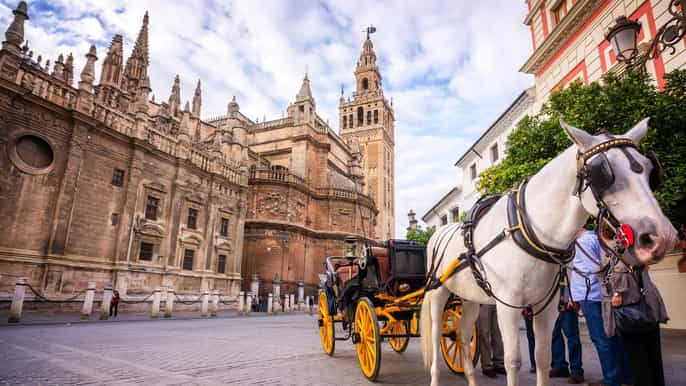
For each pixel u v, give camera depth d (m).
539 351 3.11
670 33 6.34
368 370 5.38
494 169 12.23
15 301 14.36
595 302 4.54
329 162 57.03
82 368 5.94
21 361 6.44
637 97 8.19
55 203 20.75
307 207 45.22
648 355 3.41
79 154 21.97
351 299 6.88
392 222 86.38
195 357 7.23
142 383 4.94
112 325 14.88
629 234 2.11
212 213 31.27
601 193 2.35
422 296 5.04
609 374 4.37
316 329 14.70
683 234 8.18
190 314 24.09
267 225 40.03
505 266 3.21
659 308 3.25
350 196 48.62
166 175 27.59
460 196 35.28
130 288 23.67
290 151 50.88
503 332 3.07
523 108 22.47
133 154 25.08
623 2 13.33
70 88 22.17
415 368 6.32
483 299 3.72
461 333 4.66
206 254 30.27
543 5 18.66
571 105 9.61
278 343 9.74
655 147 7.73
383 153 85.12
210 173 31.55
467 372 4.50
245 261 39.47
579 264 4.83
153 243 25.98
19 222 19.28
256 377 5.40
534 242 3.02
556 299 3.20
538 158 10.43
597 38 14.52
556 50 17.12
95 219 22.53
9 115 19.27
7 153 19.09
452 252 4.30
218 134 34.03
